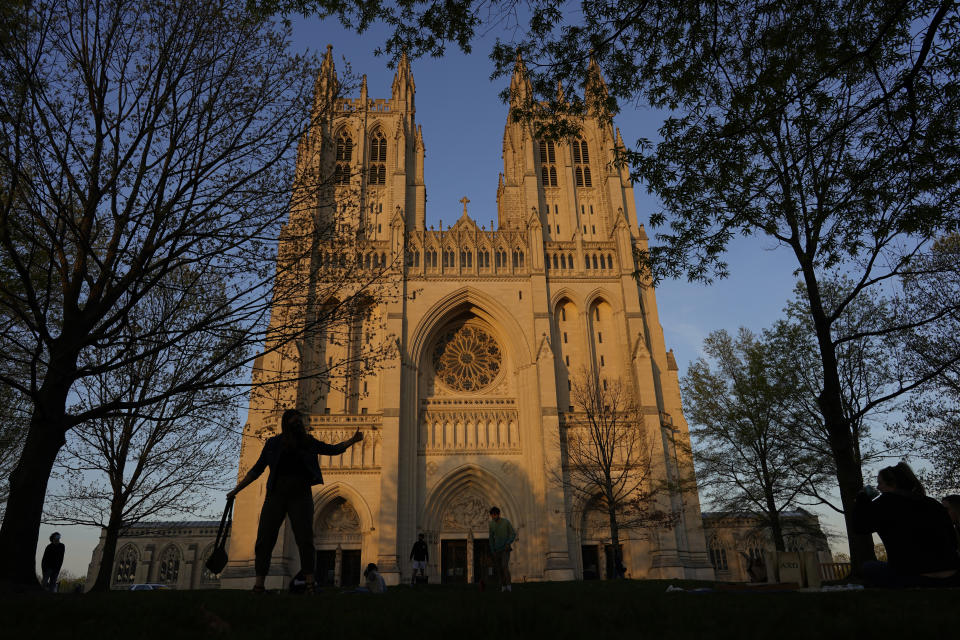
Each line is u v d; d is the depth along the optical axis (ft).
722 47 60.34
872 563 40.22
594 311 243.81
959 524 42.91
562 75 64.28
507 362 237.86
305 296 77.87
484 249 246.06
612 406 217.56
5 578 55.47
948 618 20.75
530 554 202.28
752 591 40.24
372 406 220.43
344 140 268.00
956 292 108.37
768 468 154.51
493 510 79.82
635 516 202.39
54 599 34.96
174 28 69.21
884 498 38.34
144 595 42.42
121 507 106.22
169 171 68.33
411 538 200.23
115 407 62.80
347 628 22.97
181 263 65.31
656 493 201.77
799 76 62.39
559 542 194.49
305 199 76.84
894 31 55.31
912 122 57.72
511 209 273.13
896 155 60.85
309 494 39.78
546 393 214.28
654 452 207.72
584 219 262.47
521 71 65.31
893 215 67.46
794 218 80.59
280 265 71.72
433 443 218.18
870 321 123.44
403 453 209.97
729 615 24.02
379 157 268.00
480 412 223.51
